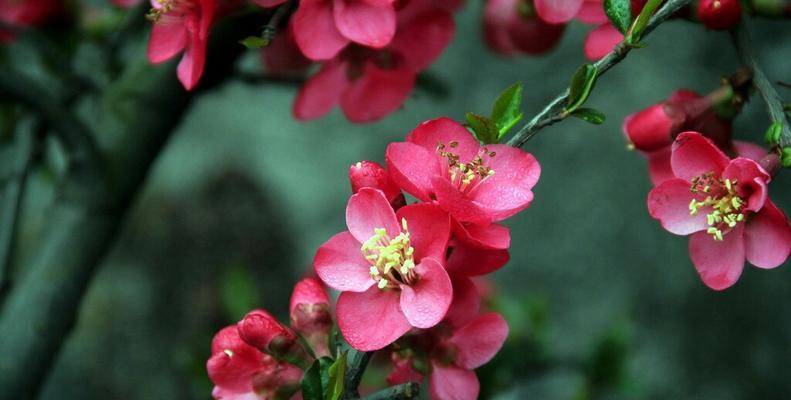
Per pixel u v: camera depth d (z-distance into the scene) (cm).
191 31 83
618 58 79
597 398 108
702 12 83
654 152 86
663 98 138
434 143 80
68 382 142
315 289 83
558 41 97
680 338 140
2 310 98
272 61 95
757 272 139
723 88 85
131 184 97
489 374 98
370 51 89
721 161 81
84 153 96
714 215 81
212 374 81
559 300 143
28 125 99
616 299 142
